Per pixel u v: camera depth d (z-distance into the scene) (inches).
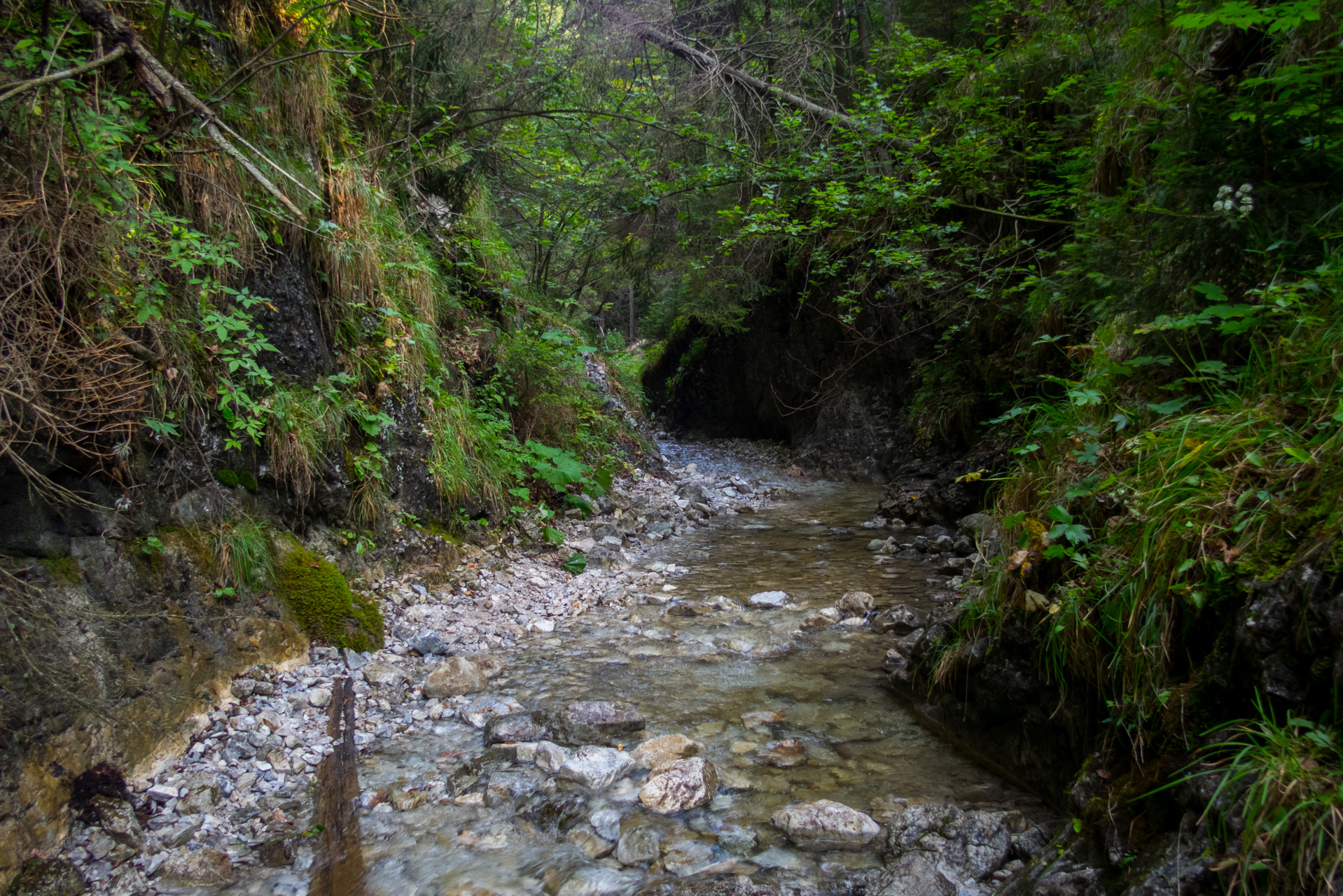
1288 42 116.3
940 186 327.9
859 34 423.2
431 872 97.7
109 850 97.9
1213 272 116.8
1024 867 91.0
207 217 150.5
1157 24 144.6
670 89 387.9
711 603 215.9
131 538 124.1
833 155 343.0
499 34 310.0
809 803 110.5
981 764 123.4
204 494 141.7
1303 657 69.1
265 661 143.8
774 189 353.7
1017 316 316.2
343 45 206.8
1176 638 85.4
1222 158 119.4
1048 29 291.4
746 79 384.2
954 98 315.6
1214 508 84.6
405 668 162.1
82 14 113.3
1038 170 300.8
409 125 252.2
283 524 165.9
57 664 103.4
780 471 498.0
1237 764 68.5
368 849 102.5
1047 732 110.7
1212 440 91.0
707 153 397.7
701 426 660.7
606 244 494.9
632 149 374.3
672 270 549.3
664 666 169.9
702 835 103.9
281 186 173.3
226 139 146.3
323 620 158.9
